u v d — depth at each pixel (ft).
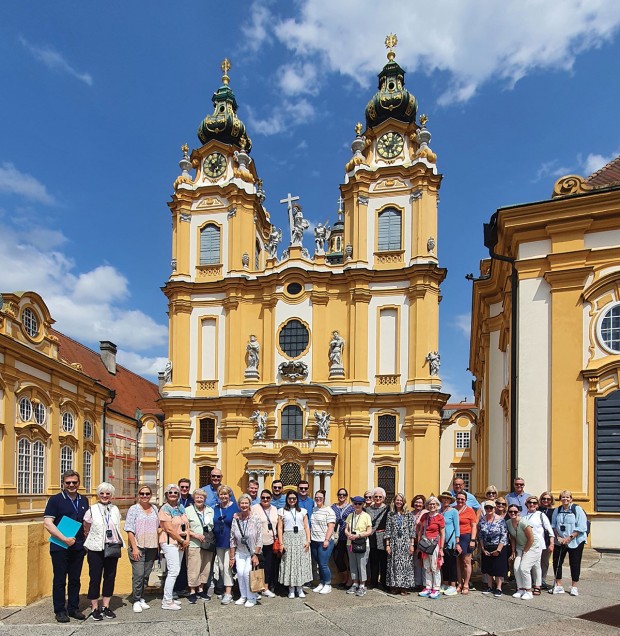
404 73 146.51
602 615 33.45
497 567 38.42
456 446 169.68
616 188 55.26
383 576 41.78
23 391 92.27
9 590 37.45
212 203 146.30
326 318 136.36
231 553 37.65
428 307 130.93
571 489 54.29
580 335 56.13
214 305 142.10
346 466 126.93
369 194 137.80
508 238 62.08
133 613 35.37
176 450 136.46
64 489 35.37
